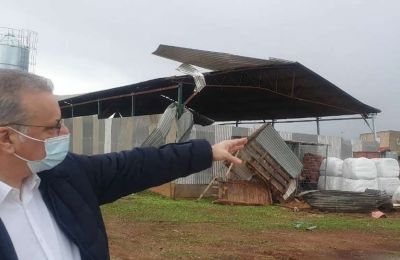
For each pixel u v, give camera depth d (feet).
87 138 77.87
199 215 45.50
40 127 5.80
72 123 81.82
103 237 6.37
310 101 81.20
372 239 36.65
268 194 59.57
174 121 60.70
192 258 26.84
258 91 77.25
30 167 5.92
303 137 76.64
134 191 7.09
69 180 6.33
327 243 34.06
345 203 54.60
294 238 35.40
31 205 5.96
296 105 87.51
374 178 67.36
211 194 63.00
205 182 63.00
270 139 59.11
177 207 51.03
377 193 58.13
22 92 5.74
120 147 70.13
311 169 71.87
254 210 52.49
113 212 44.68
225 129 65.67
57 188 6.18
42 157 5.92
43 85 5.94
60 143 5.98
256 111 98.84
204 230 36.91
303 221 45.14
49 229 5.98
